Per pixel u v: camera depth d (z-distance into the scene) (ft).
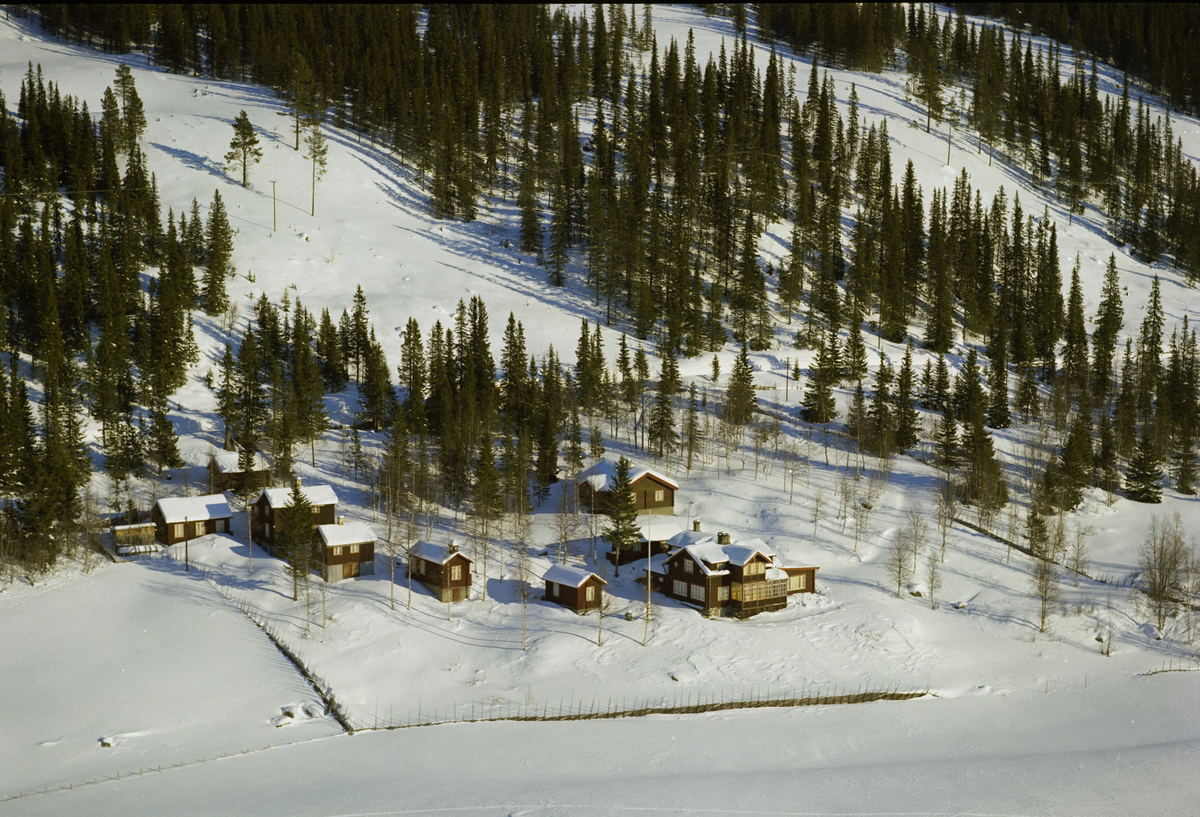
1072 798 177.68
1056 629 261.44
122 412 369.30
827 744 201.16
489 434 329.31
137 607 251.80
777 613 265.75
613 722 208.64
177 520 289.33
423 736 200.44
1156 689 232.32
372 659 230.48
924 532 310.24
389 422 390.83
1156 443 397.19
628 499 282.36
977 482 335.88
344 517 307.37
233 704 212.23
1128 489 360.69
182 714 208.44
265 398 378.73
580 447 360.07
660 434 372.17
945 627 261.65
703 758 192.13
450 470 335.47
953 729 210.59
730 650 240.32
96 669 223.92
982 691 230.48
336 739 199.00
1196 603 277.03
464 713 211.00
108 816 164.66
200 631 239.71
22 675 221.66
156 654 230.27
